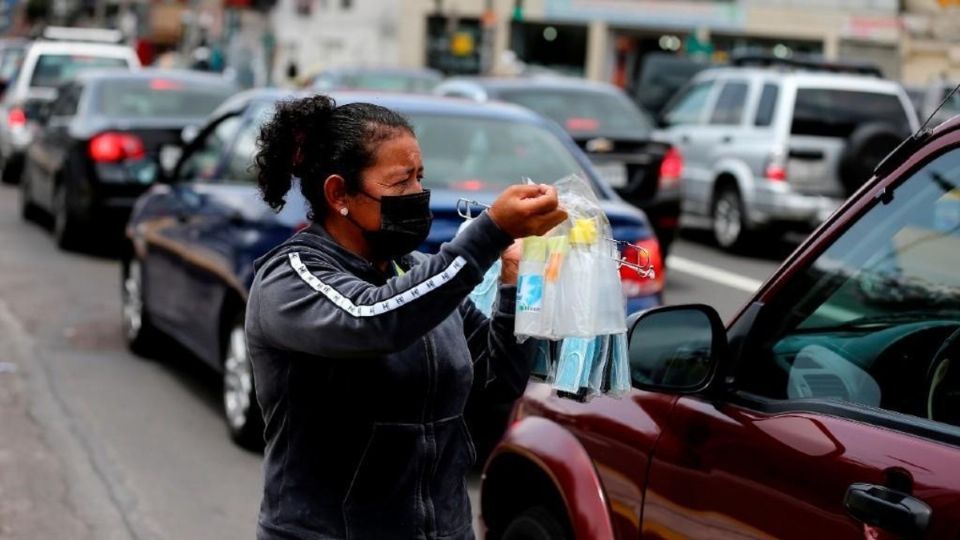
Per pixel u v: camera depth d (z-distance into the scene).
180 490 7.95
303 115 3.55
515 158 9.29
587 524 4.60
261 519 3.57
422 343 3.53
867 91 18.78
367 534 3.49
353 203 3.51
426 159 9.03
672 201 15.45
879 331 4.11
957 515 3.21
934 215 3.94
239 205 8.94
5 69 32.25
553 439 4.94
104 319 12.91
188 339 9.86
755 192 18.72
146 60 59.91
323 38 62.50
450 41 54.03
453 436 3.62
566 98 16.69
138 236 11.09
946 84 21.83
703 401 4.19
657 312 4.18
